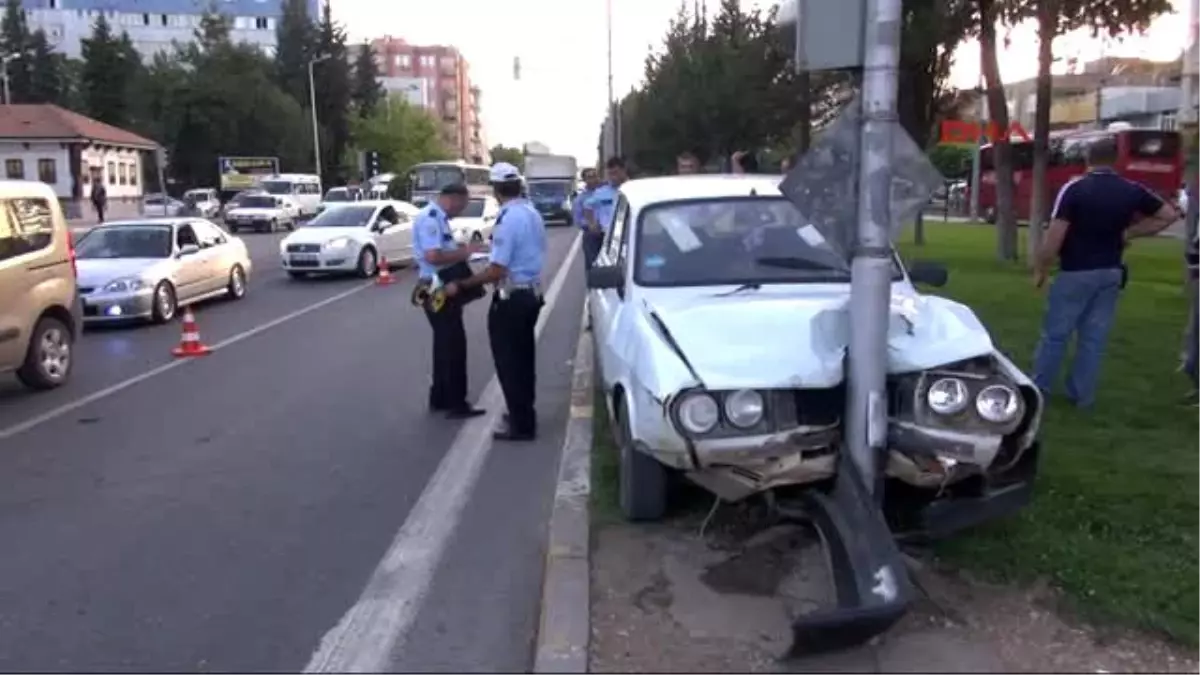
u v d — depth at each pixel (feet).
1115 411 24.99
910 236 92.17
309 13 362.53
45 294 33.78
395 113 321.93
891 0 15.76
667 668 13.32
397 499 21.54
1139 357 31.81
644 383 16.66
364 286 67.46
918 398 15.87
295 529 19.77
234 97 252.42
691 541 17.66
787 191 16.35
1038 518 17.85
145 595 16.74
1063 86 238.89
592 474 21.61
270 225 154.71
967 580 15.74
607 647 13.91
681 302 19.36
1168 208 24.52
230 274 59.21
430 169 167.94
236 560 18.21
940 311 17.74
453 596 16.55
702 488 19.04
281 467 24.11
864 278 15.75
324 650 14.71
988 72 62.69
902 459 15.98
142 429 28.30
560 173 187.11
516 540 19.02
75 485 22.99
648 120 141.28
